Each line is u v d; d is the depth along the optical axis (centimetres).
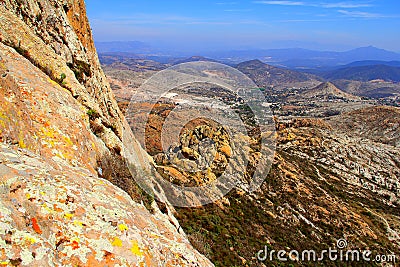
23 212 356
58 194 426
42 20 1173
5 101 518
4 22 916
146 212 674
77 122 768
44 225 369
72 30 1374
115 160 823
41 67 902
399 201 4566
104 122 980
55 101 753
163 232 653
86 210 439
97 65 1570
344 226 2581
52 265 334
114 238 429
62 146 645
